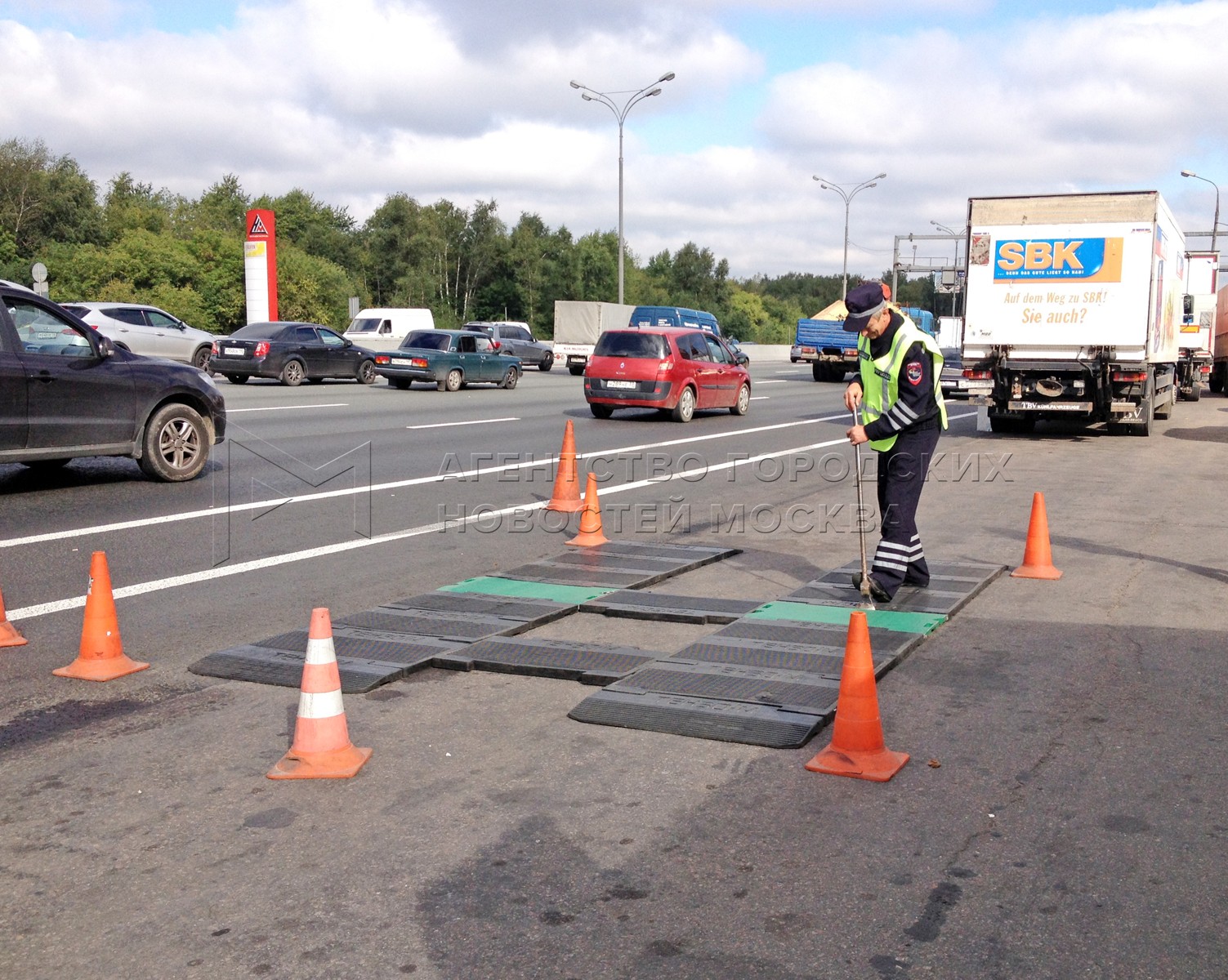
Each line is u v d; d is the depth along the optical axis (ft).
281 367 91.20
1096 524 31.65
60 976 9.55
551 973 9.53
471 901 10.75
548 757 14.38
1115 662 18.37
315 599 22.53
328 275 226.58
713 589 23.65
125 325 90.17
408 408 69.82
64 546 26.68
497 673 18.02
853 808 12.83
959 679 17.44
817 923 10.32
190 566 25.14
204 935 10.16
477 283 353.72
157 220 284.20
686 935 10.12
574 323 136.77
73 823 12.45
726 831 12.22
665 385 63.82
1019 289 57.00
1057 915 10.47
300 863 11.52
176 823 12.45
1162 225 57.47
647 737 15.08
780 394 97.19
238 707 16.20
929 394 21.70
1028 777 13.69
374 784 13.52
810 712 15.75
